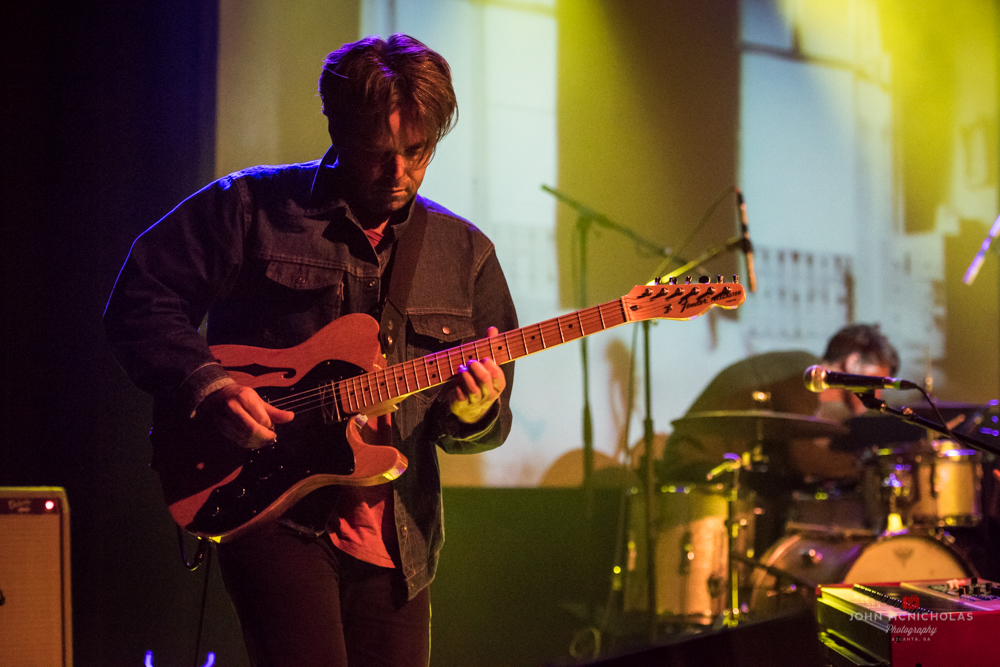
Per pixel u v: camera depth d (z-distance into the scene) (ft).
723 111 16.76
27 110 12.23
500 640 13.87
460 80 15.10
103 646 11.39
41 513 7.74
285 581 5.46
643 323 13.94
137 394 11.98
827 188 17.30
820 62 17.49
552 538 14.78
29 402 11.82
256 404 5.43
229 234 5.95
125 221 12.30
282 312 5.98
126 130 12.45
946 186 18.02
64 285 12.07
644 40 16.35
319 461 5.62
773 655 7.67
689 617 12.85
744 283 16.53
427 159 5.94
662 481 14.42
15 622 7.59
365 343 5.88
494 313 6.75
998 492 12.93
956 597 6.15
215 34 12.84
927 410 13.08
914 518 12.11
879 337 14.57
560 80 15.74
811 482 14.11
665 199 16.25
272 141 13.01
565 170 15.65
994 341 17.94
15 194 12.07
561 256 15.46
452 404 5.76
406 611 5.90
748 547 12.97
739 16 17.03
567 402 15.29
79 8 12.50
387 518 5.89
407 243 6.32
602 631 13.87
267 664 5.32
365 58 5.72
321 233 6.06
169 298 5.80
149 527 11.73
